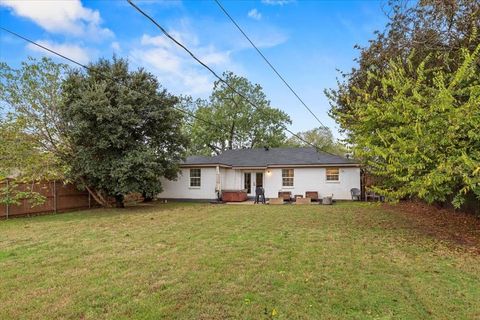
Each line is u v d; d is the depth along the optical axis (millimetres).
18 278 4871
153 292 4258
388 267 5367
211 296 4105
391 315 3594
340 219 11266
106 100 13719
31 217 12594
